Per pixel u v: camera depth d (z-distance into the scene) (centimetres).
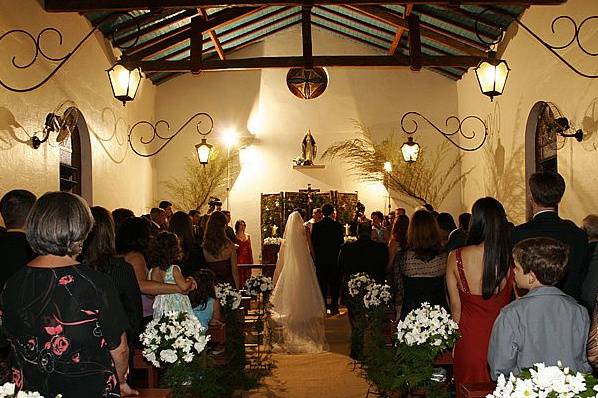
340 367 739
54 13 774
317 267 1091
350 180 1368
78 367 244
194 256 687
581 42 721
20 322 245
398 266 561
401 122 1257
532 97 895
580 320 300
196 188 1348
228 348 630
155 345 421
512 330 304
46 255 252
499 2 777
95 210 394
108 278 260
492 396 234
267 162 1370
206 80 1374
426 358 404
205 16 1040
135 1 777
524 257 306
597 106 679
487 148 1145
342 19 1270
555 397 214
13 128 644
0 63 620
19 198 412
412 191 1344
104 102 981
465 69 1280
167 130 1357
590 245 448
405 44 1266
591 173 696
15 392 241
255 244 1359
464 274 402
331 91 1379
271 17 1228
